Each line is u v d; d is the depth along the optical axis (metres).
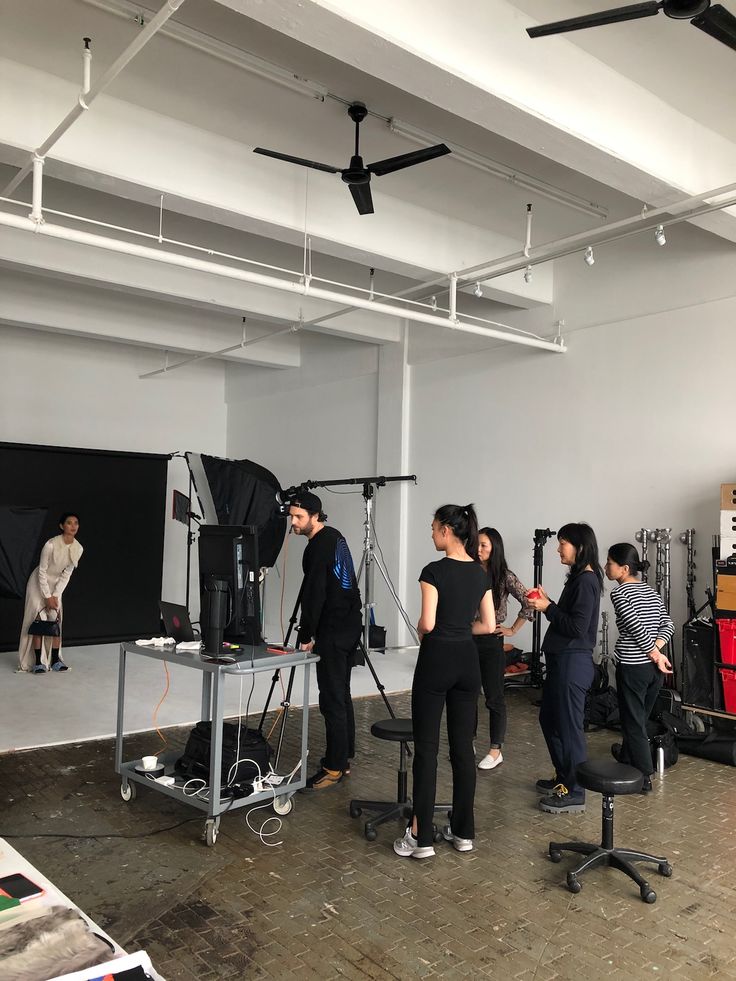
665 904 3.07
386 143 5.28
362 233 5.94
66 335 10.26
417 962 2.62
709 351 6.26
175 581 11.16
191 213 5.36
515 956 2.67
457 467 8.40
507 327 7.80
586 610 3.96
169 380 11.17
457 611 3.34
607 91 4.25
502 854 3.51
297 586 10.36
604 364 7.02
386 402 9.25
